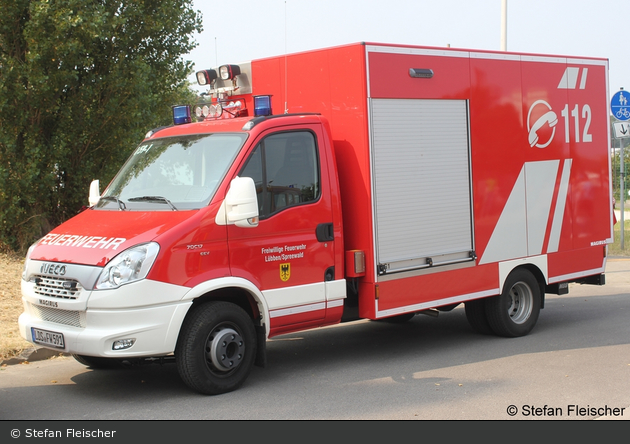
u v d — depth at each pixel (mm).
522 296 9000
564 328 9477
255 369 7352
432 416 5637
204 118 7777
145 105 13789
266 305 6465
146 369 7328
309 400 6125
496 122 8359
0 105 12250
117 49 14156
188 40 15148
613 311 10734
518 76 8648
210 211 6105
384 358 7852
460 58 7953
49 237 6492
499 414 5676
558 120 9188
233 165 6367
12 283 10641
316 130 6969
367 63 7008
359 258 7074
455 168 7914
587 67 9625
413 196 7473
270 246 6480
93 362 7117
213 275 6070
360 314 7258
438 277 7758
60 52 12344
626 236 20000
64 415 5738
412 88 7434
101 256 5773
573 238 9461
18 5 12375
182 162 6789
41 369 7301
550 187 9086
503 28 16422
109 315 5648
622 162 17125
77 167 13836
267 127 6625
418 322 10312
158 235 5848
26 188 12852
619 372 7012
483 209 8227
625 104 15359
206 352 6168
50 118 13469
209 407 5918
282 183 6648
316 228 6852
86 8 12617
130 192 6895
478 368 7293
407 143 7402
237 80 8289
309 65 7473
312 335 9391
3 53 12859
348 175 7191
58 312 5980
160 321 5754
